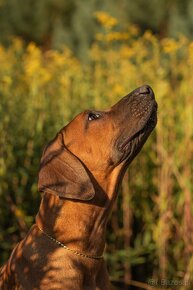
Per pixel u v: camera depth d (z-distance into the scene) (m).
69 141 5.30
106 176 5.27
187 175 7.62
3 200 7.71
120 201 8.20
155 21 22.00
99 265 5.23
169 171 7.79
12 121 7.96
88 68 9.45
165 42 9.12
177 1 20.91
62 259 5.05
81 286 5.07
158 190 7.99
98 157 5.25
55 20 25.81
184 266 7.64
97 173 5.26
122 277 8.10
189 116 7.79
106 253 7.95
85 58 18.30
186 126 7.79
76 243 5.11
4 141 7.67
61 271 5.02
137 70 8.70
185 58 8.79
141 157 8.21
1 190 7.65
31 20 25.84
